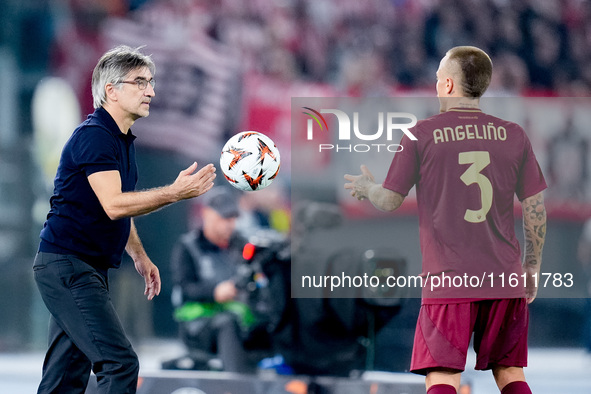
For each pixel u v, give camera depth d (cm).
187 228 3500
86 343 1133
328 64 4194
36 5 3850
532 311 3225
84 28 3859
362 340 1558
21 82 3844
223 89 3909
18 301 3177
